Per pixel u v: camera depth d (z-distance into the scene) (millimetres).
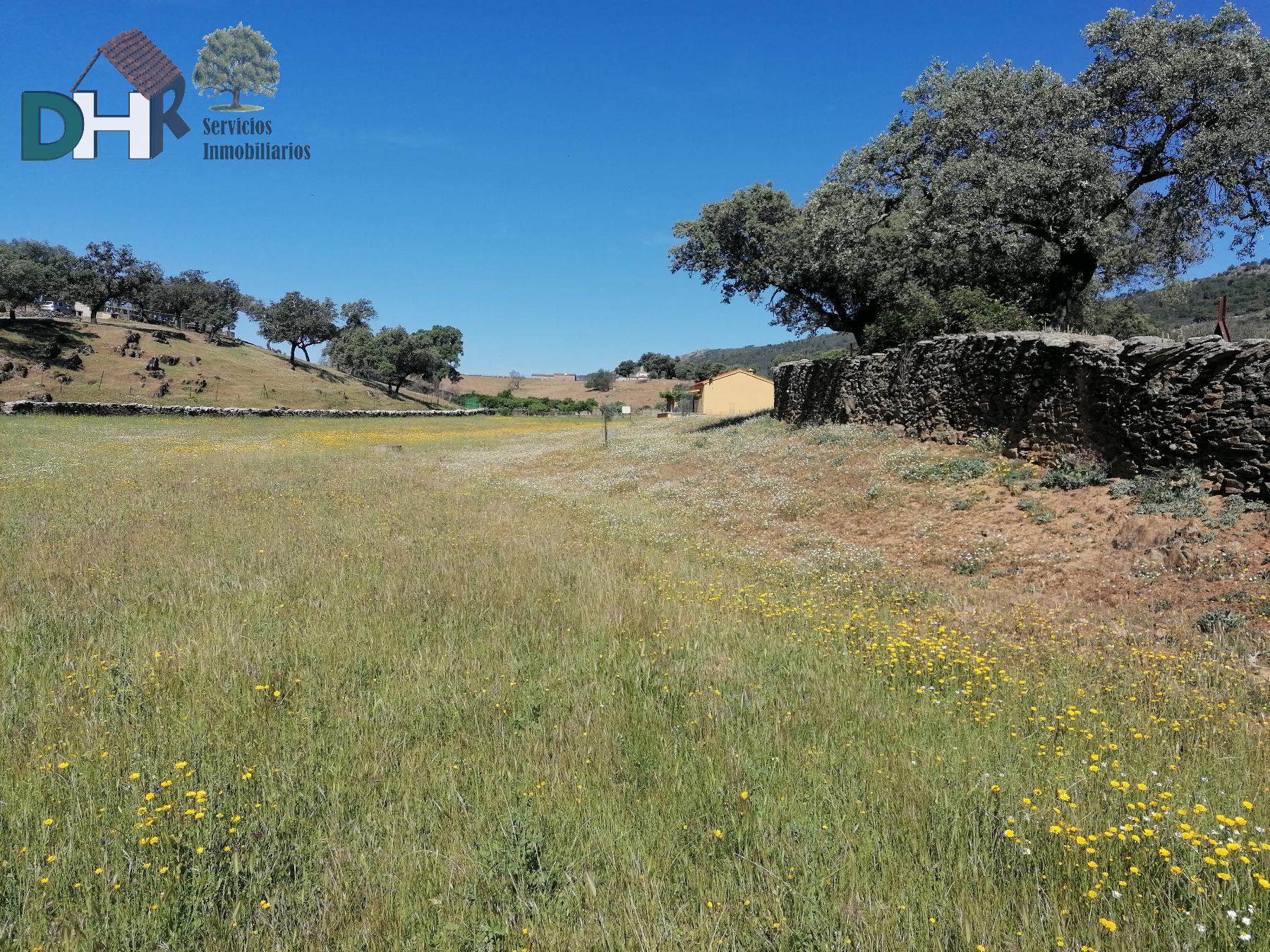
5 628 7145
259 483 20750
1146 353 10828
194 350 100125
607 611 8258
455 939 3172
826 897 3375
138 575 9570
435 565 10570
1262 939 2988
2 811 4023
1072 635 7559
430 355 112188
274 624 7570
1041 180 17625
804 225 26875
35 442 31969
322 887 3504
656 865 3678
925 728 5285
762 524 14852
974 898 3346
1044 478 12445
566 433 47844
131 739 4863
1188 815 3930
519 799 4270
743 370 67875
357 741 5031
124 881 3480
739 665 6613
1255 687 5977
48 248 95938
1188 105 17828
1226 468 9375
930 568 10859
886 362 19953
